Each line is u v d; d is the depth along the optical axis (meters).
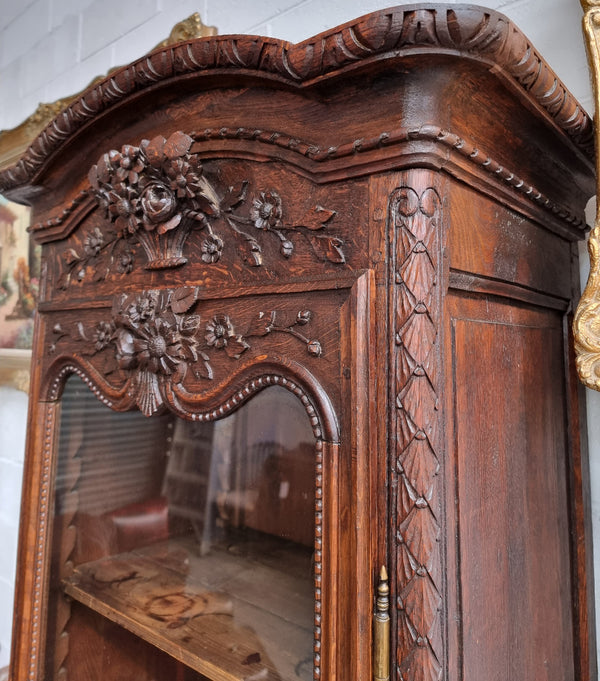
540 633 0.51
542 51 0.68
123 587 0.62
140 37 1.08
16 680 0.66
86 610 0.67
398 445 0.37
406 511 0.37
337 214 0.42
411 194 0.38
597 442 0.65
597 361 0.51
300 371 0.42
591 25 0.55
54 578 0.70
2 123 1.40
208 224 0.52
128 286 0.60
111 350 0.62
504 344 0.49
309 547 0.43
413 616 0.36
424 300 0.38
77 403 0.69
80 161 0.65
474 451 0.43
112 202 0.57
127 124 0.58
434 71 0.37
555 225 0.58
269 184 0.47
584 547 0.61
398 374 0.38
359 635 0.37
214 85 0.49
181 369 0.52
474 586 0.41
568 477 0.60
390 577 0.37
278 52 0.41
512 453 0.49
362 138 0.41
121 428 0.64
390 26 0.35
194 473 0.57
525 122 0.47
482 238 0.45
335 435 0.40
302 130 0.45
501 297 0.50
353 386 0.39
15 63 1.38
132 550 0.63
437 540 0.37
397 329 0.38
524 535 0.49
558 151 0.53
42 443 0.71
